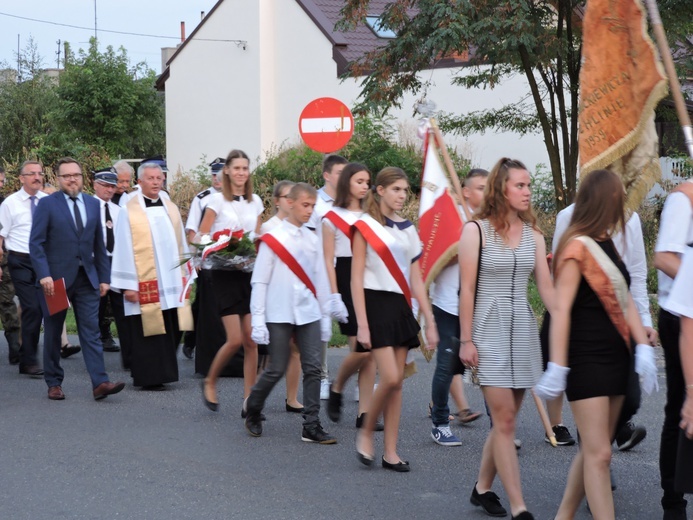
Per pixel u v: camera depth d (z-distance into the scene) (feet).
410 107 76.13
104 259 28.30
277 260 22.85
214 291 25.68
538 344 17.07
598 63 19.08
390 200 20.13
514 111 59.98
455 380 24.94
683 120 16.58
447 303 22.50
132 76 107.24
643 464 21.20
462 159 64.03
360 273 19.94
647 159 18.90
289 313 22.94
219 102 98.32
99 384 27.71
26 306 31.76
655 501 18.75
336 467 21.22
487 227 16.88
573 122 53.57
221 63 97.66
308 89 91.35
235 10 95.35
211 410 26.35
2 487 19.80
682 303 13.69
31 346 31.94
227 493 19.34
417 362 33.47
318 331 23.27
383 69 51.24
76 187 27.89
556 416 23.04
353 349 23.63
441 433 23.06
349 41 88.43
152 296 29.27
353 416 26.17
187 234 29.96
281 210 24.48
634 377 15.17
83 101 104.83
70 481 20.20
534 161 70.79
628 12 18.80
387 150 60.85
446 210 22.94
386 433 20.99
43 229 27.48
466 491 19.49
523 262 16.87
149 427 24.86
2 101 117.19
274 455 22.18
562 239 15.17
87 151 76.13
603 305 14.80
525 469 20.95
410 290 20.35
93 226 27.99
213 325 30.91
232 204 26.94
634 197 18.95
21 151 110.01
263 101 94.02
